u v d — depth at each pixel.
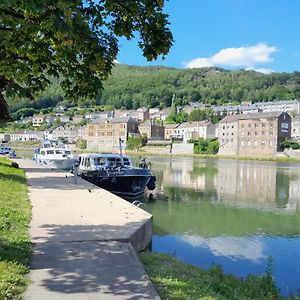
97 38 6.71
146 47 7.12
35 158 47.53
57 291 6.13
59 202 15.47
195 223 17.88
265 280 9.27
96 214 12.88
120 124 134.50
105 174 24.28
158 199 25.05
